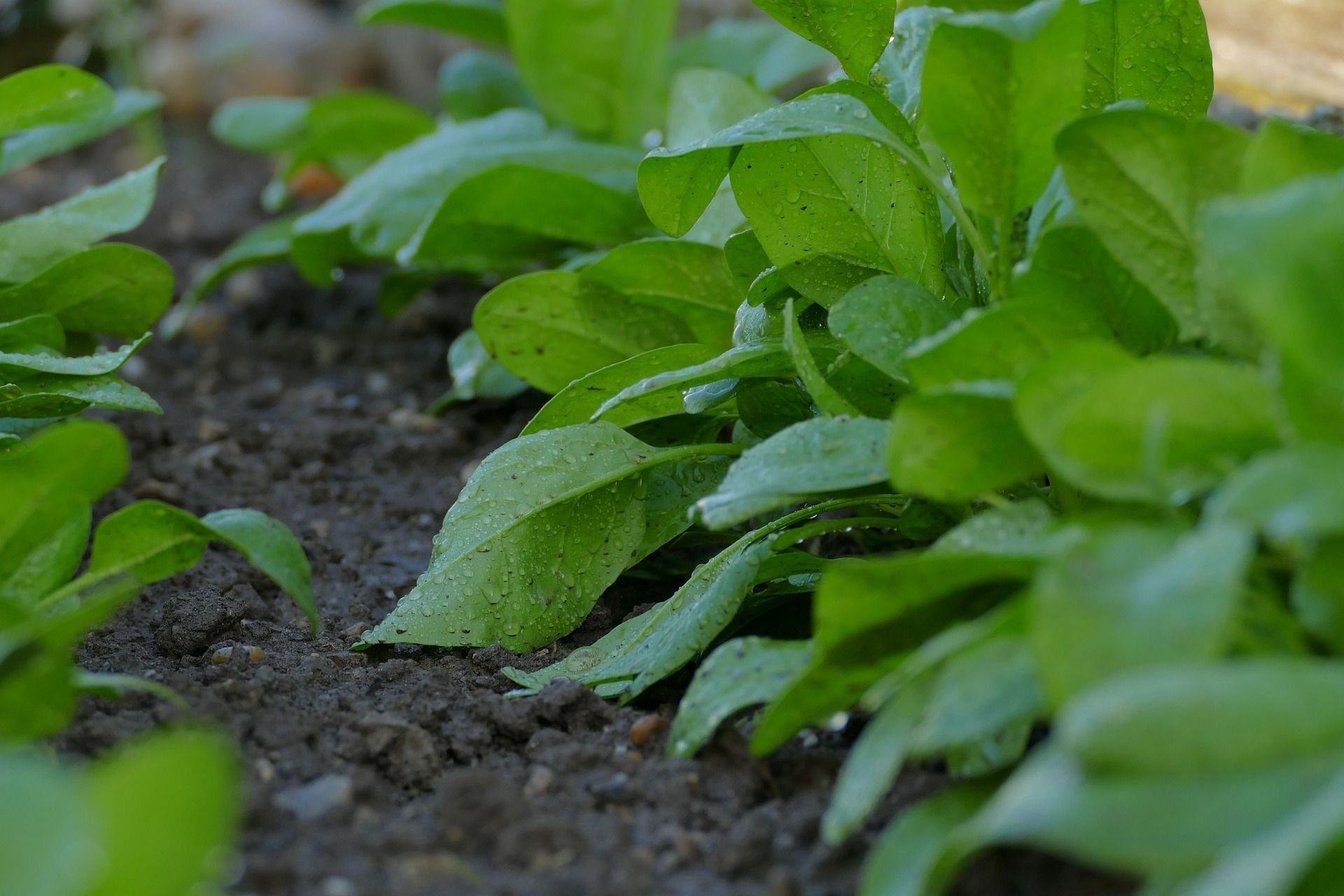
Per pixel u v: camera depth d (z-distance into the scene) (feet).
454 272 5.44
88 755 4.32
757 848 4.22
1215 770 3.62
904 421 4.18
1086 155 4.26
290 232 5.53
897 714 4.13
